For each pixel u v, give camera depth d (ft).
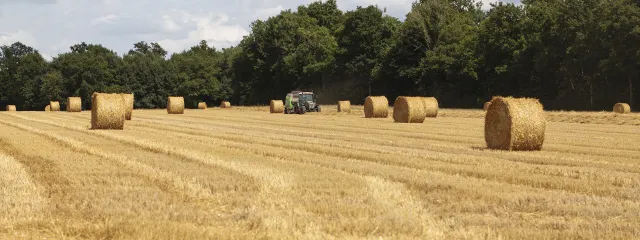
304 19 343.26
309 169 44.50
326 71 299.58
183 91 351.05
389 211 29.58
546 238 24.30
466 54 228.63
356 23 284.00
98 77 334.65
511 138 62.80
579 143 71.97
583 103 195.62
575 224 27.14
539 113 63.72
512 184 38.45
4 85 358.02
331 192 34.99
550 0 215.10
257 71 341.00
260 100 342.03
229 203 31.94
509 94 223.92
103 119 93.04
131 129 95.30
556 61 194.29
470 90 240.73
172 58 399.44
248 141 73.20
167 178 39.47
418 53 261.85
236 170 43.14
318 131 94.12
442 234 25.12
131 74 344.08
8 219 27.37
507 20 219.00
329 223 26.89
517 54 205.05
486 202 32.48
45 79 330.75
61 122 117.08
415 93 270.46
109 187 36.01
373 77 271.69
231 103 360.07
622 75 176.04
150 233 23.93
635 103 181.68
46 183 37.35
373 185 37.04
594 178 41.70
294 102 184.85
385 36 286.66
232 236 23.91
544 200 32.68
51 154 54.29
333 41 311.88
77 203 31.27
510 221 27.84
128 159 50.06
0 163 46.29
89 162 48.16
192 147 61.98
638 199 33.55
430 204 31.60
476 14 299.58
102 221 27.14
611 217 29.01
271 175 40.75
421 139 78.18
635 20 165.37
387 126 107.96
